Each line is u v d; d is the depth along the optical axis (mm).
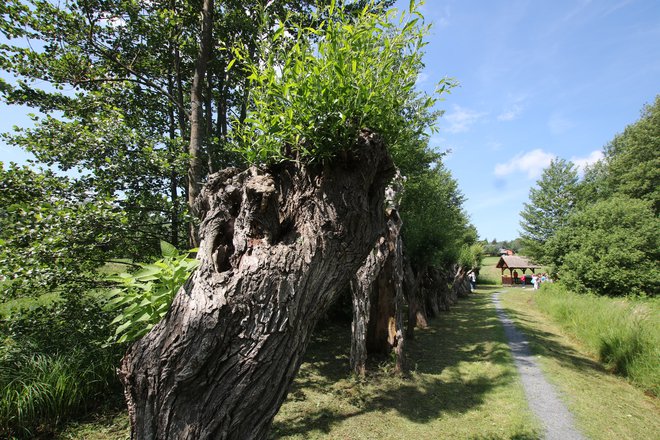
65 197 5484
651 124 24688
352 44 1654
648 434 4793
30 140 5594
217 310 1481
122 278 1930
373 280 7449
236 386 1493
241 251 1660
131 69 7316
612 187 27188
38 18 6113
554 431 4859
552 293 16781
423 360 8320
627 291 14875
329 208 1760
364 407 5645
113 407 4805
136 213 5914
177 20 7215
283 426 4977
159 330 1569
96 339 5133
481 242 37031
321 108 1605
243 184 1864
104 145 5879
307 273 1660
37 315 5215
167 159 6375
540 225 29938
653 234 15562
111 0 6918
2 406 3998
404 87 1812
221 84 9430
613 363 7566
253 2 7238
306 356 8258
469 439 4656
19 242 4672
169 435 1501
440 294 16969
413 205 13555
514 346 9188
